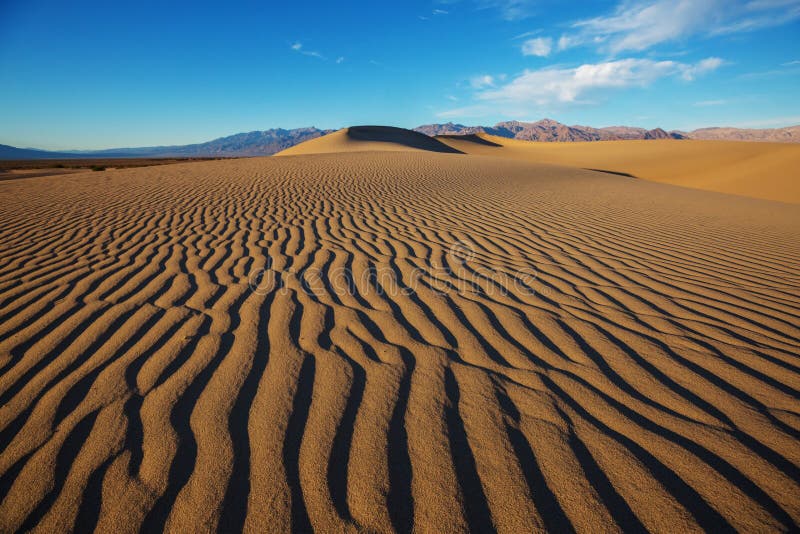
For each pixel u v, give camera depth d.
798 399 1.88
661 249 4.79
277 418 1.71
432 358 2.21
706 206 8.42
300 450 1.54
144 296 3.01
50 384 1.93
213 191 8.62
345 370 2.08
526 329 2.59
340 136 61.84
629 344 2.41
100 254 4.16
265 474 1.44
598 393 1.92
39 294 3.04
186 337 2.38
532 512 1.31
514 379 2.03
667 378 2.05
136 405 1.79
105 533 1.24
